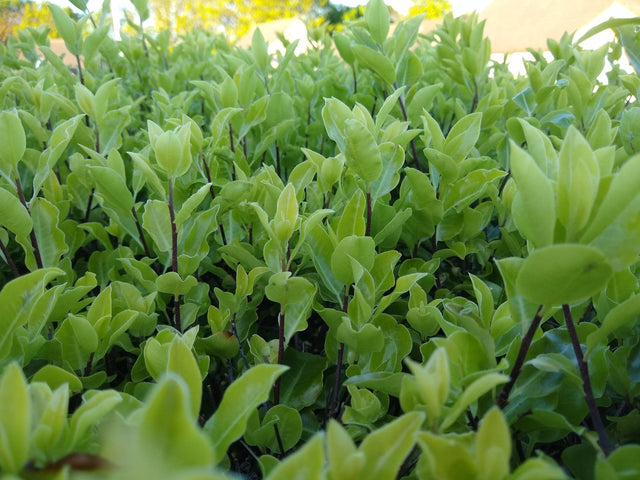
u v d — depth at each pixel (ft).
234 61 1.83
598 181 0.58
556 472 0.44
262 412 0.95
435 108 2.14
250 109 1.51
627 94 1.72
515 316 0.69
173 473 0.38
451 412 0.56
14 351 0.79
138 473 0.38
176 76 2.65
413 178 1.14
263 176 1.29
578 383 0.69
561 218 0.60
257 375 0.62
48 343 0.88
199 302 1.17
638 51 1.68
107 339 0.90
